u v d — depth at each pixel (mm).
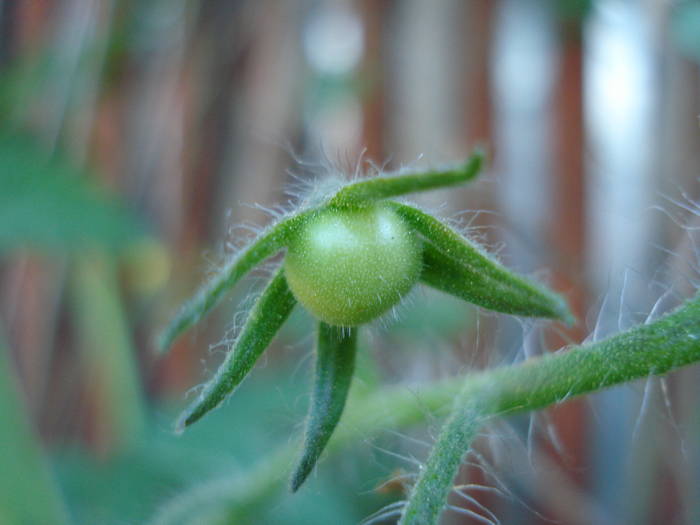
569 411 103
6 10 108
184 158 121
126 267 115
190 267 119
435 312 91
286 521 77
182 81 121
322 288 47
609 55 121
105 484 83
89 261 97
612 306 74
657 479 95
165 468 83
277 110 122
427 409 60
